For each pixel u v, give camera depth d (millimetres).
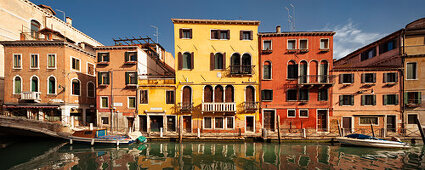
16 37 21125
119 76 18469
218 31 18234
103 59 18812
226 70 18156
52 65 17922
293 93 18203
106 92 18562
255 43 18266
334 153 13883
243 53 18172
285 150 14570
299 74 17891
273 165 11852
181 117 17875
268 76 18328
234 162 12359
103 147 15273
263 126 18141
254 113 18094
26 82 17875
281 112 18078
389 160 12555
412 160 12555
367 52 20984
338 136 16703
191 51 18188
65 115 17688
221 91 18328
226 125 18062
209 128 18016
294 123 18000
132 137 16234
